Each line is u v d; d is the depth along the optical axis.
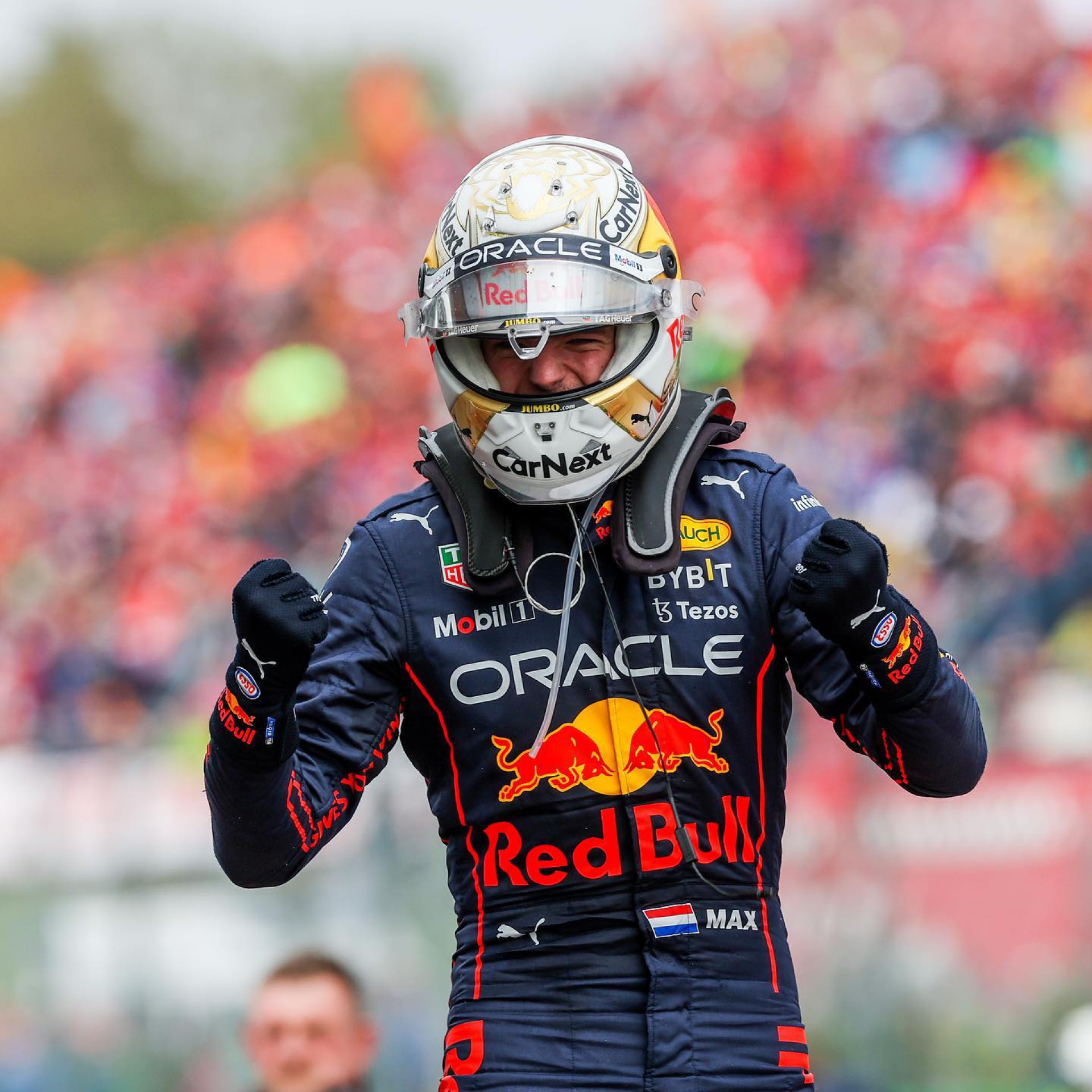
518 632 6.84
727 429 7.17
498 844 6.79
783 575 6.83
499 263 6.64
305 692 6.91
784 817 7.08
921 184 38.34
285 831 6.57
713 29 47.53
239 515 44.06
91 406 53.75
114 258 60.66
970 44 40.12
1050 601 29.78
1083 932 19.92
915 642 6.39
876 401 34.41
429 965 21.45
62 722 38.16
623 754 6.69
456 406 6.88
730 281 36.66
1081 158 37.12
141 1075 23.19
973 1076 19.80
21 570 50.78
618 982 6.62
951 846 20.58
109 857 25.33
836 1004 20.77
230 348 52.38
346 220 53.53
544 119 54.03
